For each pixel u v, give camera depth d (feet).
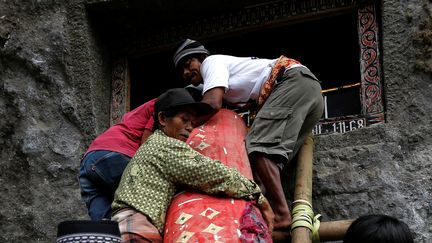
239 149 12.09
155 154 11.32
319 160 14.32
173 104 12.26
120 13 16.49
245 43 17.21
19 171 16.01
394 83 14.43
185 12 16.43
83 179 13.14
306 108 12.80
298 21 16.05
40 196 15.70
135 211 10.99
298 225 11.60
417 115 14.10
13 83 16.51
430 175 13.50
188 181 11.07
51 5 16.80
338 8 15.67
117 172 12.94
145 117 13.53
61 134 15.99
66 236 10.34
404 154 13.88
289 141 12.49
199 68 13.48
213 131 12.28
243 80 13.08
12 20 16.88
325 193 14.01
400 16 14.79
